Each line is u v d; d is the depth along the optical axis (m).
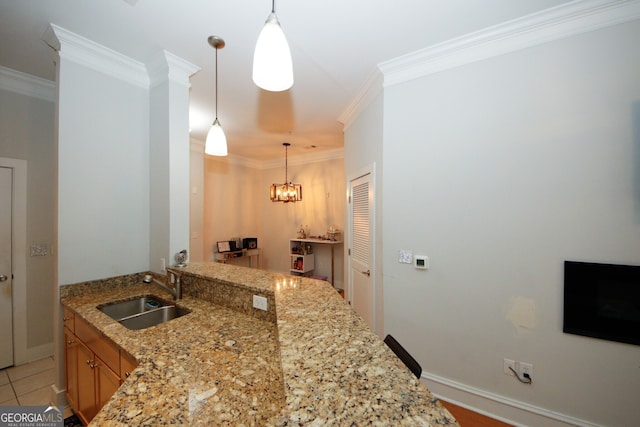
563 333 1.58
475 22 1.65
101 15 1.59
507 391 1.72
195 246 4.26
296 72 2.23
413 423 0.52
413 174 2.03
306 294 1.36
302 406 0.56
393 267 2.11
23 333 2.30
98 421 0.72
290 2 1.49
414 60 1.98
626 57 1.44
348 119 3.15
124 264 2.09
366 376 0.68
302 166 5.32
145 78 2.19
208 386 0.89
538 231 1.64
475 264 1.82
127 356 1.14
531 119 1.66
